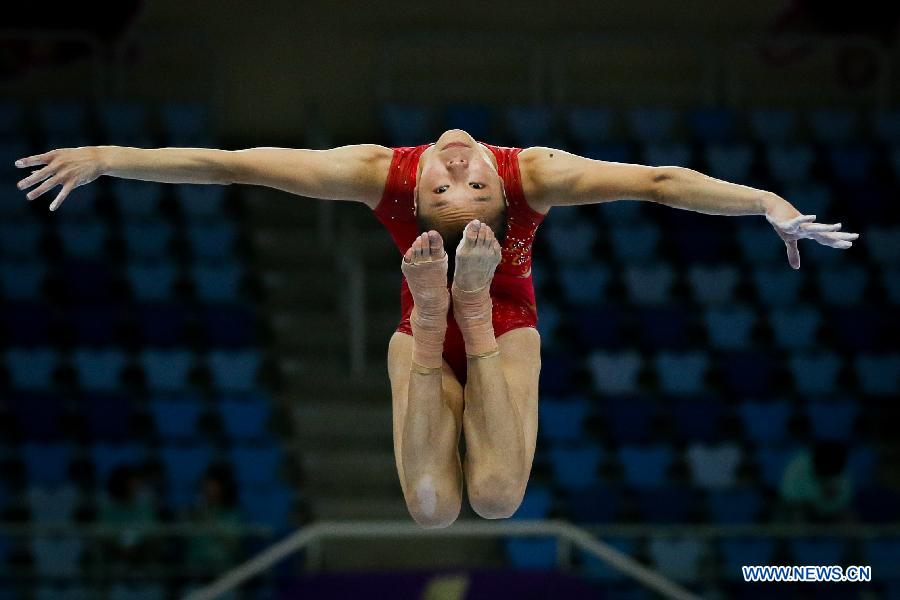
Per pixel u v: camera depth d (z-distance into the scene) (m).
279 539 24.48
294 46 37.47
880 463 30.11
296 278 32.72
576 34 38.09
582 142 35.84
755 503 27.55
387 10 37.78
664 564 26.17
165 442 28.41
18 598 22.78
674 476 29.31
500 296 13.18
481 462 12.19
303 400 29.92
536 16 38.16
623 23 38.44
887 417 31.22
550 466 28.73
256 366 30.05
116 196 34.16
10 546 25.98
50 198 33.81
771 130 37.34
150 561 23.09
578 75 38.47
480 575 20.05
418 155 12.71
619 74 38.59
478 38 37.56
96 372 29.75
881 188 35.66
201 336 31.19
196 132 35.28
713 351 31.86
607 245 34.62
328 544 26.67
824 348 32.47
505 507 12.30
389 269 33.66
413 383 12.17
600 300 32.97
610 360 30.67
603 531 23.34
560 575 19.97
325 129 37.06
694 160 35.69
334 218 35.00
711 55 38.28
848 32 38.25
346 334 31.61
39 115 35.25
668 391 30.67
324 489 28.19
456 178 12.31
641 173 12.17
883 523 26.56
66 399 29.03
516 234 12.77
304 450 28.86
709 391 31.09
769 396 30.94
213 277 32.28
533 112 36.12
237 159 12.27
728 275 33.53
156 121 36.09
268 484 27.59
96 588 22.92
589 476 28.30
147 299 31.92
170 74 37.12
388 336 31.98
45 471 27.84
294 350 31.38
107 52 36.19
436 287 11.59
